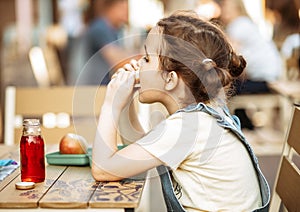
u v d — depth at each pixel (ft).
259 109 19.35
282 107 18.01
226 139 6.83
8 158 8.09
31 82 25.23
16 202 5.78
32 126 6.63
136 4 21.04
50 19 27.94
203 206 6.67
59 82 26.30
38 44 27.22
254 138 18.08
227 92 7.32
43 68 25.88
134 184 6.45
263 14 23.63
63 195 6.02
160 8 21.45
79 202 5.75
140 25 20.85
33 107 10.39
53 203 5.77
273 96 19.19
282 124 18.19
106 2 18.88
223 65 7.06
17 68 25.72
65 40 27.04
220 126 6.79
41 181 6.61
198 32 6.99
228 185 6.72
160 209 9.27
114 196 5.97
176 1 21.48
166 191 6.76
